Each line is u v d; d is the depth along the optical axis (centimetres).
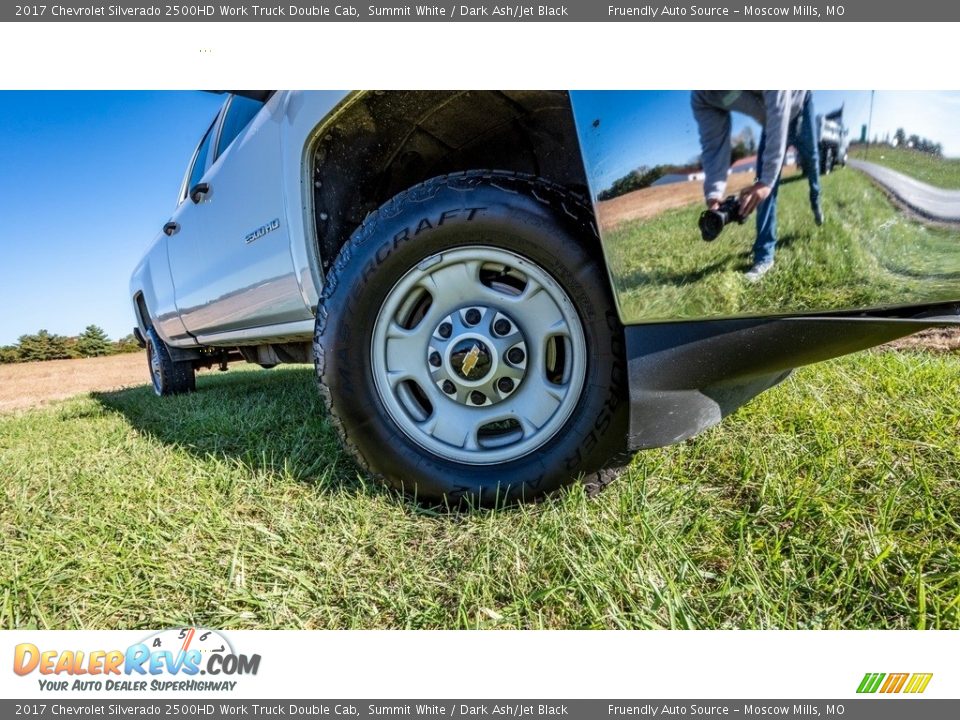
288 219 171
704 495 124
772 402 178
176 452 198
